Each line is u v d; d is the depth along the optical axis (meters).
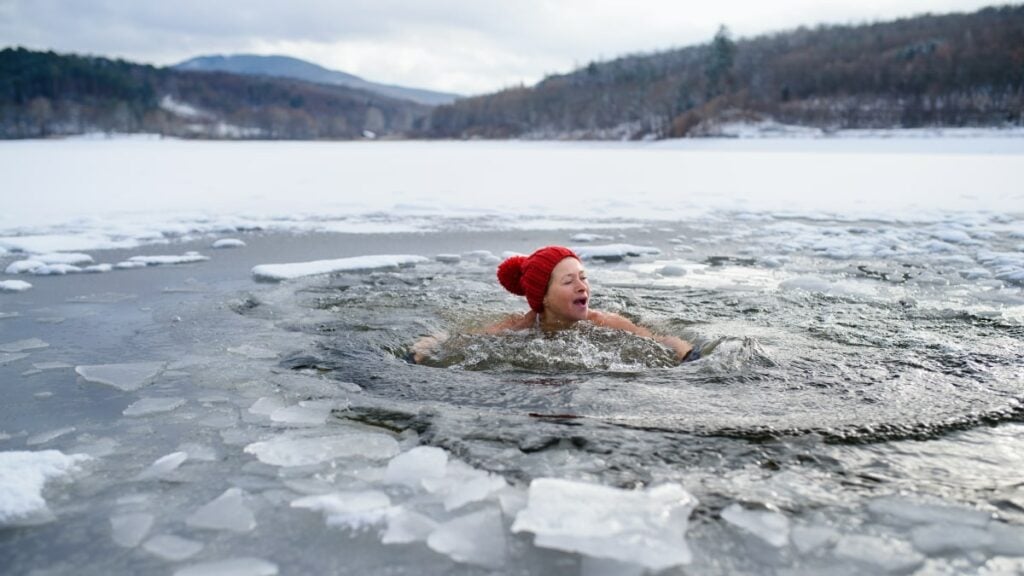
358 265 5.40
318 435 2.05
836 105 62.28
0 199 11.38
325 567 1.38
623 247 6.13
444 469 1.78
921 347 2.90
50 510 1.62
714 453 1.85
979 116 51.19
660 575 1.33
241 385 2.54
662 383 2.46
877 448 1.88
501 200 11.90
